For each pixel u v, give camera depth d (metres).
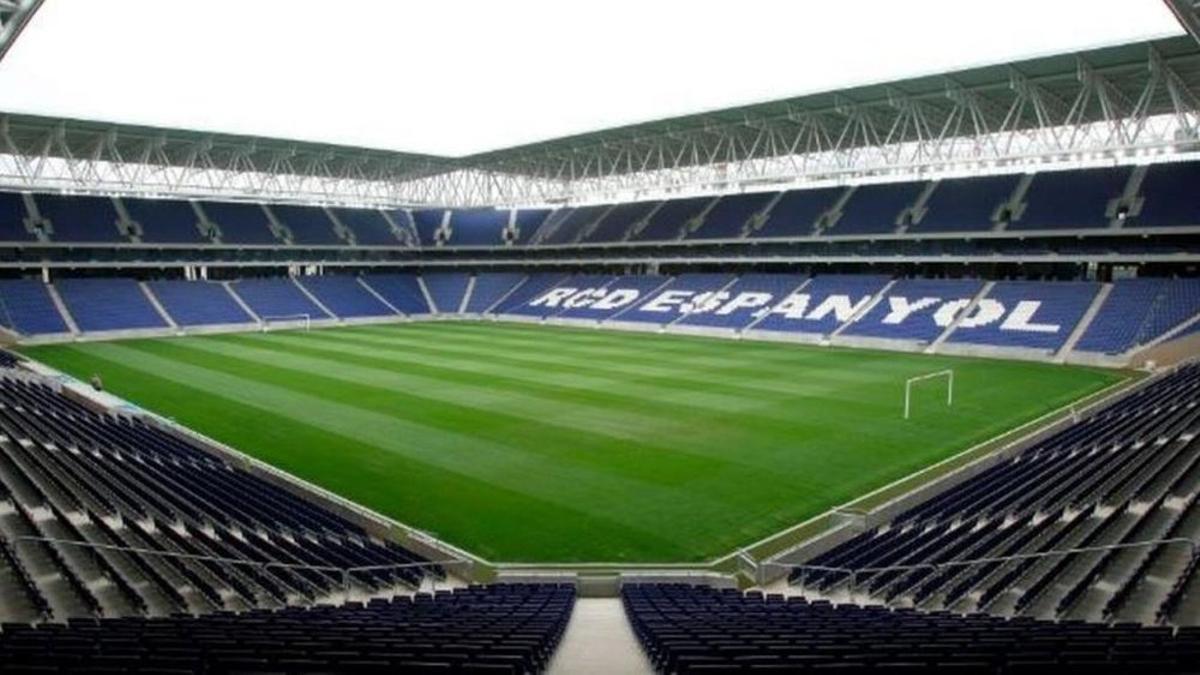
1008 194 56.09
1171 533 14.77
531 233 83.44
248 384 38.97
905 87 43.62
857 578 16.09
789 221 65.31
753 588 16.73
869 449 27.05
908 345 49.97
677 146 62.97
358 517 21.06
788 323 56.88
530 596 14.81
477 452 26.75
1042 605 12.95
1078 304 48.22
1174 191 49.16
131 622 10.91
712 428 29.72
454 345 53.72
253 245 72.12
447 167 76.50
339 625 10.81
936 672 8.00
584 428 29.77
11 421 25.56
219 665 8.03
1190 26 17.89
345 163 71.31
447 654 8.84
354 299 74.38
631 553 18.98
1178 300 44.69
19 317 55.94
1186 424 23.25
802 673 8.19
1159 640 9.27
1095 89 40.19
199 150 60.53
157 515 17.97
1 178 53.84
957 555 15.82
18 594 12.75
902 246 58.94
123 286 64.12
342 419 31.41
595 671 10.27
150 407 33.78
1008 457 24.41
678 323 62.06
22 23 14.82
